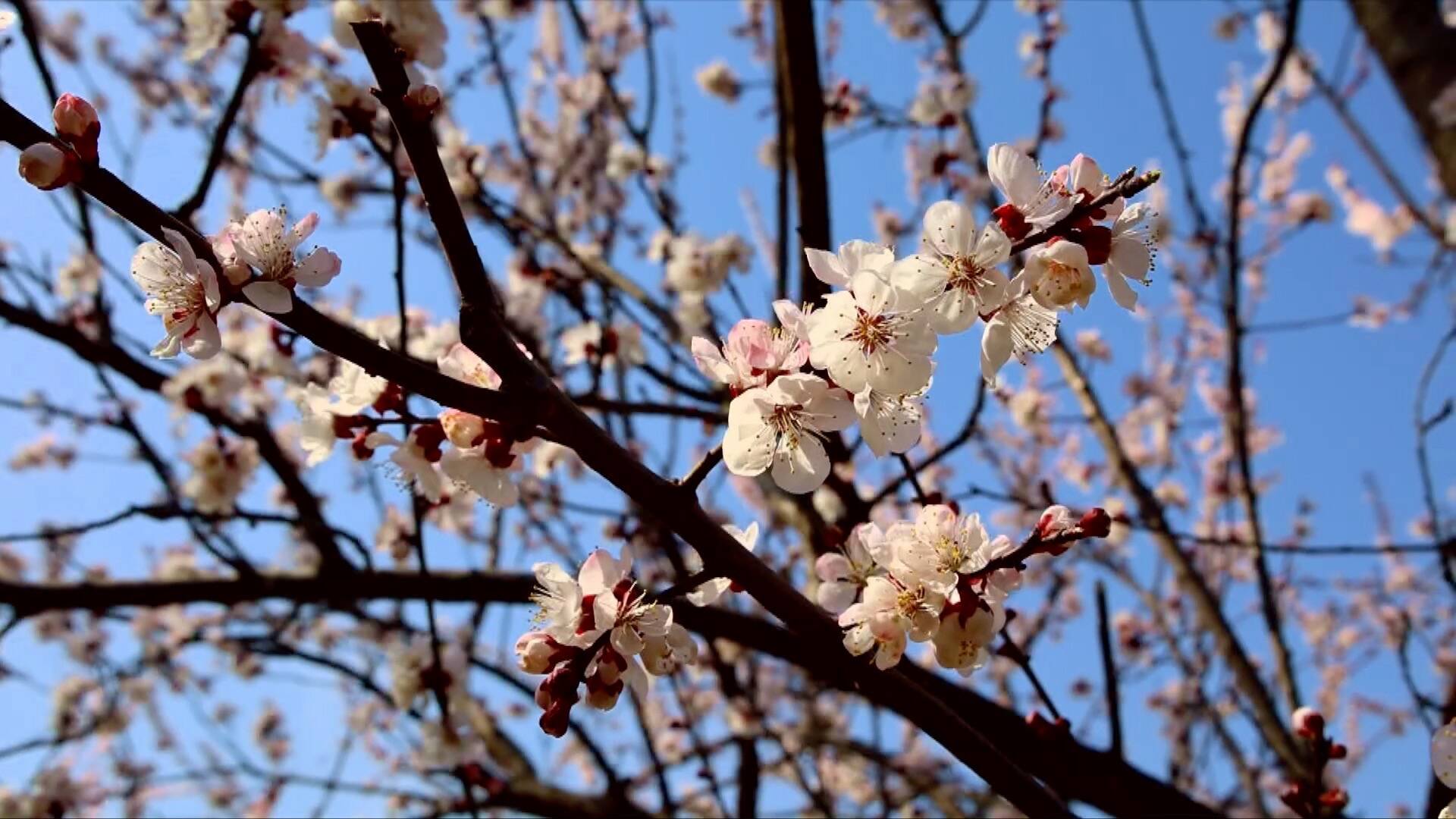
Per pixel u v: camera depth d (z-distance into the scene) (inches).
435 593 155.0
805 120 134.1
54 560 283.7
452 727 163.5
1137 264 62.1
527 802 182.1
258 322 193.9
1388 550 143.2
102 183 56.8
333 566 161.8
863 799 278.7
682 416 143.9
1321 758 99.0
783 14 130.4
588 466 65.2
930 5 213.0
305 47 131.9
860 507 125.3
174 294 60.5
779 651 125.8
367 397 81.1
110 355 180.7
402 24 125.4
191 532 156.2
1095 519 66.1
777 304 63.4
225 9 128.6
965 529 69.3
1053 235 60.8
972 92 201.3
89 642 287.0
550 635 67.1
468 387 62.1
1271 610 174.2
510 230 183.6
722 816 185.3
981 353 62.3
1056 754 113.7
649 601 69.0
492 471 76.1
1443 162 101.7
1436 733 72.8
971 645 66.7
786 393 61.6
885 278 60.3
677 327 182.1
